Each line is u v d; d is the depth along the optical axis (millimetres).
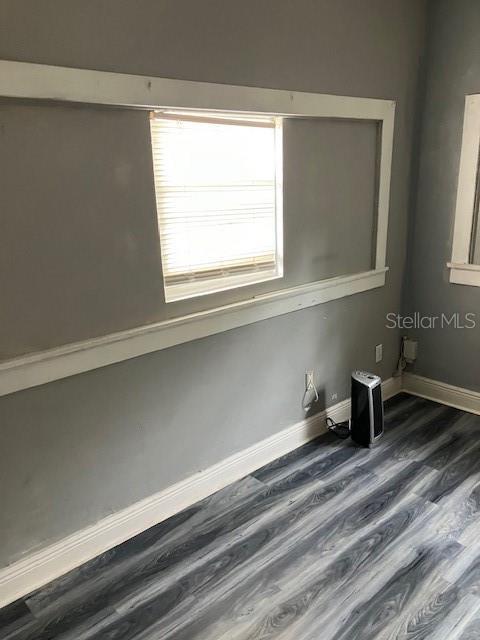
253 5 2021
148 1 1730
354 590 1851
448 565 1944
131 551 2066
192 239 2146
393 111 2760
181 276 2143
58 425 1850
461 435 2854
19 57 1507
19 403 1738
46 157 1633
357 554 2014
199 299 2160
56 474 1888
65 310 1780
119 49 1698
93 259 1812
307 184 2467
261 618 1755
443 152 2912
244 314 2336
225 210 2229
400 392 3422
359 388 2695
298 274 2555
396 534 2109
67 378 1833
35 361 1724
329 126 2490
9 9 1463
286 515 2246
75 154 1692
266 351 2502
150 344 2027
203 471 2365
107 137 1756
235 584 1896
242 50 2029
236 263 2328
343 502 2318
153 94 1803
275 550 2049
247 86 2078
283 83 2205
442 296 3113
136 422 2070
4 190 1570
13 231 1612
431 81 2879
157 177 1980
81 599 1854
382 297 3105
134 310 1967
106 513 2068
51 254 1706
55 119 1629
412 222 3135
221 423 2387
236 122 2160
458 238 2939
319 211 2566
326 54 2346
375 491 2387
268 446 2631
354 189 2721
